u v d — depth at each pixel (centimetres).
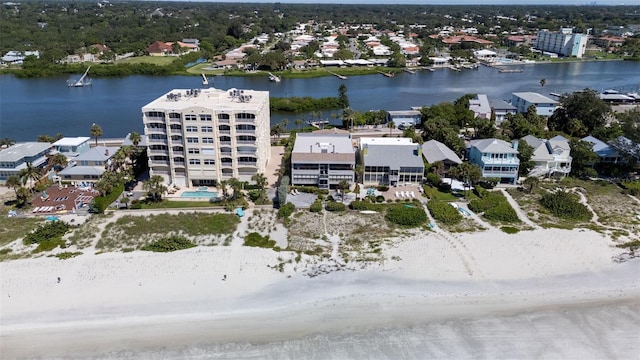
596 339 6894
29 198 11262
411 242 9400
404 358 6519
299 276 8269
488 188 12081
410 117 18088
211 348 6650
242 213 10512
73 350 6594
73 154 13612
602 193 11944
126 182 11962
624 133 13575
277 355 6544
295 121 18200
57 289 7812
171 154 11700
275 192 11706
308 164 11844
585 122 16750
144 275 8212
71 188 11856
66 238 9431
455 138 14400
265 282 8081
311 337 6881
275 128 16175
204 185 12088
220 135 11512
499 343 6800
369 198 11362
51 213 10531
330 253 9019
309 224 10156
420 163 12138
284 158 13300
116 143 15550
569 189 12181
